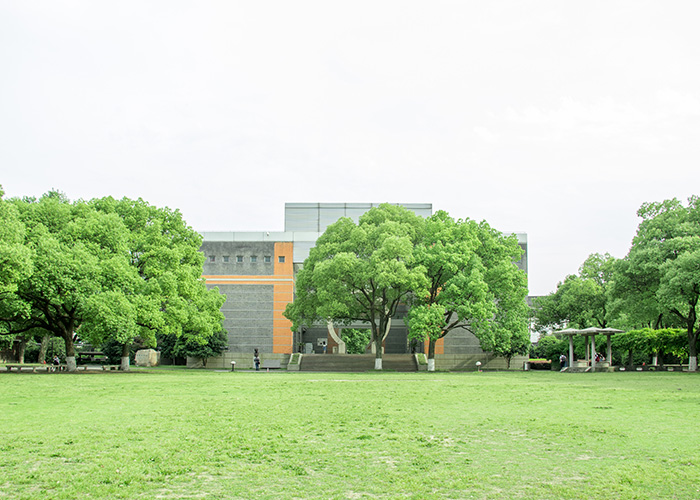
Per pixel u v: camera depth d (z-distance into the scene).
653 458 9.33
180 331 38.59
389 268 39.97
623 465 8.85
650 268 38.75
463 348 58.25
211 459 9.40
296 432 11.90
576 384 25.78
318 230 65.31
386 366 51.69
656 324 51.28
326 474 8.49
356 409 15.70
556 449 10.09
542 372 42.47
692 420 13.32
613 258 55.56
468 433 11.73
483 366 57.75
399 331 68.62
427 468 8.80
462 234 43.69
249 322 59.94
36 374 32.69
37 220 35.88
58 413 14.68
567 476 8.28
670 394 19.91
